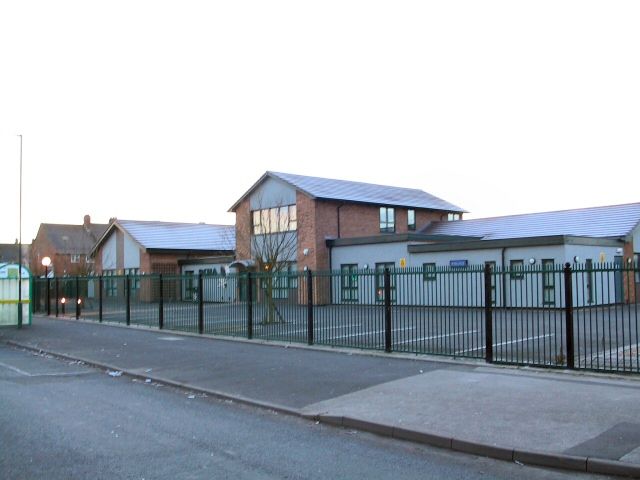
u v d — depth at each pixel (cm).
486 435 709
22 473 614
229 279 1923
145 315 2442
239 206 3916
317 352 1427
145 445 721
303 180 3734
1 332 2138
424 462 655
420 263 3103
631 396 855
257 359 1359
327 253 3488
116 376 1266
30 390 1098
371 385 1026
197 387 1089
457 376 1058
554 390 912
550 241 2644
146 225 4838
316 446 721
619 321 2003
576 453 631
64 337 1955
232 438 758
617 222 3158
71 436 761
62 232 7031
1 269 2366
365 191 3972
